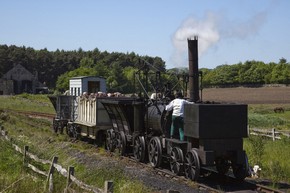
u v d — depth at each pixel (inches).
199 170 535.5
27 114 1825.8
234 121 548.7
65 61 6752.0
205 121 535.5
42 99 3427.7
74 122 1011.3
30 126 1289.4
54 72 6648.6
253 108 2454.5
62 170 463.8
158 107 666.2
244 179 561.6
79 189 411.8
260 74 5782.5
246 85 5359.3
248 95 4094.5
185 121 565.6
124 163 689.0
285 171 603.2
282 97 3796.8
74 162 649.6
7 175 501.7
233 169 558.6
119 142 775.7
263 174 596.4
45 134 1093.8
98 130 890.7
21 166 565.9
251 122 1537.9
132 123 751.1
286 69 5561.0
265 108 2448.3
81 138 1011.9
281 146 851.4
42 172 524.4
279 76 5516.7
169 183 539.8
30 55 6702.8
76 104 1043.9
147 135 692.7
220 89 4911.4
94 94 928.3
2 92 5265.8
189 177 556.1
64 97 1149.7
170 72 693.9
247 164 553.9
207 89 4960.6
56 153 719.7
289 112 2204.7
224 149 546.3
